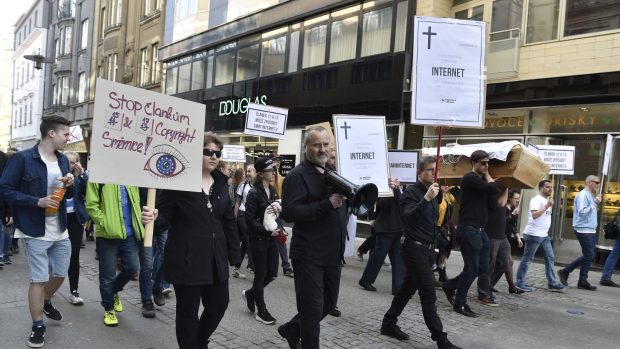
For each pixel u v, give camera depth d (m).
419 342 4.80
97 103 3.21
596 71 9.64
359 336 4.91
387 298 6.53
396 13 12.77
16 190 3.98
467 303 6.49
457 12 12.30
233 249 3.69
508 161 6.29
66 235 4.37
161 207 3.34
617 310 6.52
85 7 32.44
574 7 10.09
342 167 5.12
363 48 13.61
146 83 25.16
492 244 6.54
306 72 15.20
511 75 10.80
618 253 8.04
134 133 3.30
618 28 9.49
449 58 4.87
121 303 5.43
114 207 4.57
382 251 6.77
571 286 7.96
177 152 3.41
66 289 5.99
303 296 3.50
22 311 4.98
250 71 17.66
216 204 3.48
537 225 7.32
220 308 3.47
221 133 18.97
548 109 10.48
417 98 4.80
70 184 4.08
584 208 7.74
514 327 5.53
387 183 5.24
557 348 4.89
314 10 14.91
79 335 4.42
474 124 4.93
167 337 4.52
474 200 5.86
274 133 9.43
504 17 11.23
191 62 21.25
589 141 9.98
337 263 3.61
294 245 3.59
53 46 37.19
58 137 4.13
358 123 5.23
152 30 24.78
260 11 17.02
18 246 8.80
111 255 4.68
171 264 3.27
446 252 7.63
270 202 5.27
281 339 4.64
